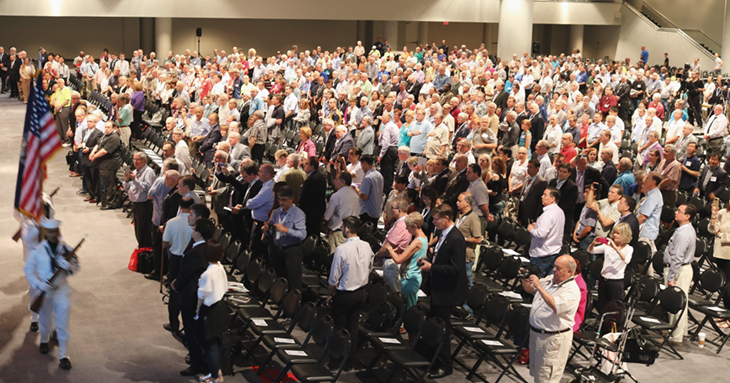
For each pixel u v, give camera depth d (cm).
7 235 1105
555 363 595
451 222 675
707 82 2350
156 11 3222
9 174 1486
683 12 3941
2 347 716
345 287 682
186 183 815
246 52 4034
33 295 680
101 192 1285
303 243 888
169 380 657
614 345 639
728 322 798
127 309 825
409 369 642
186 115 1530
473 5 3609
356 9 3472
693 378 680
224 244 913
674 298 719
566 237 928
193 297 647
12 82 2492
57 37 3675
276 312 812
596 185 933
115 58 2775
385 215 942
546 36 4431
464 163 923
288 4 3372
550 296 582
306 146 1200
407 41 4250
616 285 724
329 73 2533
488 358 722
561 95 1753
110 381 652
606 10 3934
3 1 3012
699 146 1564
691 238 759
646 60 3250
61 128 1775
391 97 1427
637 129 1559
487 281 823
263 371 686
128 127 1470
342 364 607
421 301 756
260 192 865
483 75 2083
